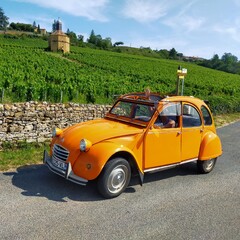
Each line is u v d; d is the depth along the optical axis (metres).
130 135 5.87
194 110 7.05
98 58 64.19
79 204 5.36
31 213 4.87
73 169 5.56
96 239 4.30
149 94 6.82
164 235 4.59
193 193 6.36
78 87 15.55
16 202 5.19
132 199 5.79
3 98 11.45
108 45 134.38
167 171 7.73
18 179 6.21
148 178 7.07
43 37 115.62
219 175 7.70
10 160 7.38
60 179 6.39
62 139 5.91
